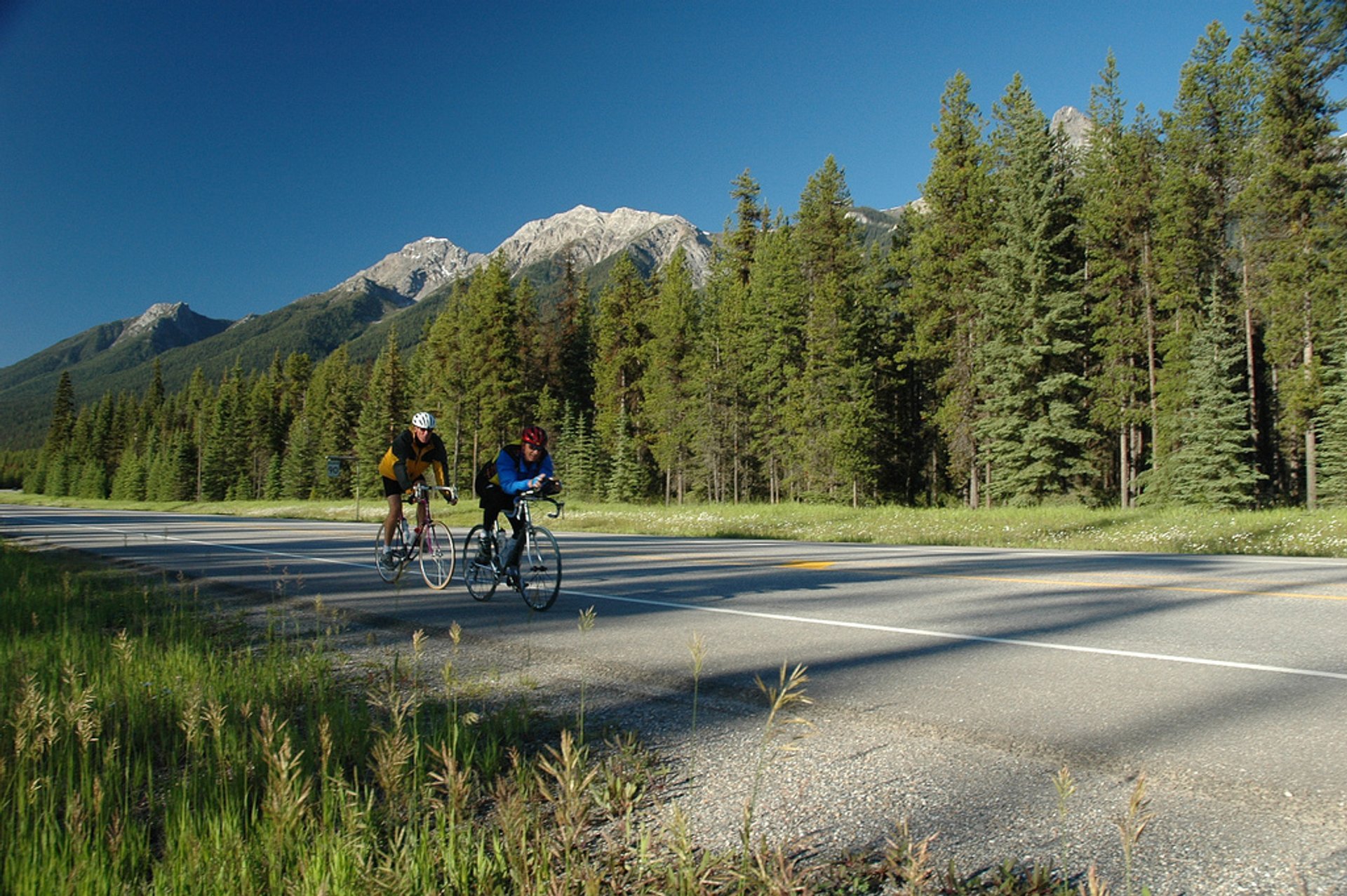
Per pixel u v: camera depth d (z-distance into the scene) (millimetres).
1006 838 2428
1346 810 2520
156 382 131125
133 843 2348
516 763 2742
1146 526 18125
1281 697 3764
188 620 6609
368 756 3115
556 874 2266
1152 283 34688
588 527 26516
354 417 85062
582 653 5199
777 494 50656
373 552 13977
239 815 2561
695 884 2096
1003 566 9703
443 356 69688
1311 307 28656
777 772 3035
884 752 3197
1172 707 3654
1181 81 33781
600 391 61844
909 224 39719
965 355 36281
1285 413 30703
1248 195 29500
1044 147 33188
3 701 3639
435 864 2277
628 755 3162
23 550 15062
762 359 48125
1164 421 32812
